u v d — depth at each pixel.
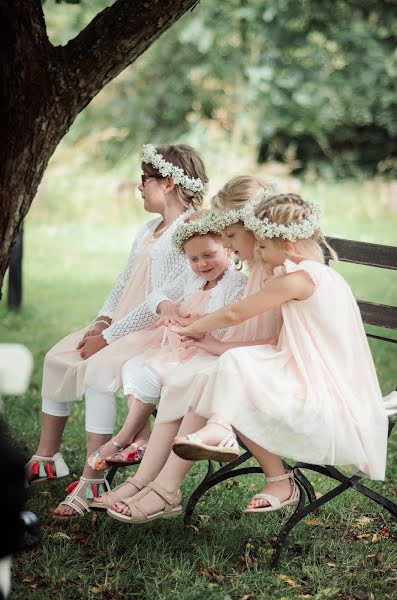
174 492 3.71
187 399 3.64
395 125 18.03
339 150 18.75
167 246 4.33
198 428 3.65
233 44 17.56
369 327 8.62
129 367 4.03
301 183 17.66
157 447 3.78
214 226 3.93
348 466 3.68
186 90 17.84
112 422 4.14
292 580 3.64
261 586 3.57
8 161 3.87
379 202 16.12
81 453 5.20
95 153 17.75
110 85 18.16
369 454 3.60
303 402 3.54
